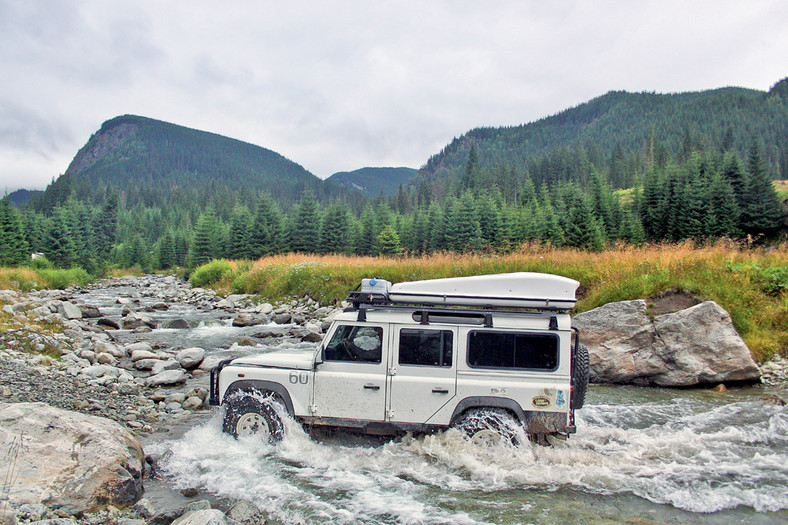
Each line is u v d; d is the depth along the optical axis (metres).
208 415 8.76
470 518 4.89
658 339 11.04
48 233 73.19
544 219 70.31
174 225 186.12
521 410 6.11
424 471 5.96
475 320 6.41
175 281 65.81
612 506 5.18
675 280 13.04
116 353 13.74
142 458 6.00
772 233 59.97
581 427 7.75
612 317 11.62
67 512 4.58
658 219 66.19
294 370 6.58
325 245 85.06
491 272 19.27
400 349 6.39
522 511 5.04
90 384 9.98
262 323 20.77
